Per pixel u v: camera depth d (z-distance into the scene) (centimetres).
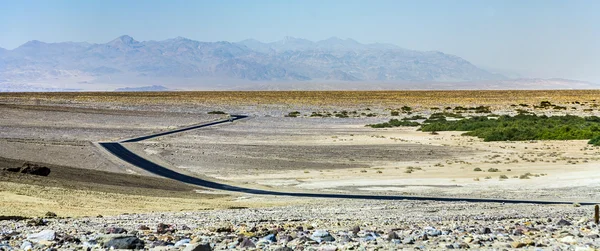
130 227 2114
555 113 14700
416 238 1611
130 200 3750
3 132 10850
